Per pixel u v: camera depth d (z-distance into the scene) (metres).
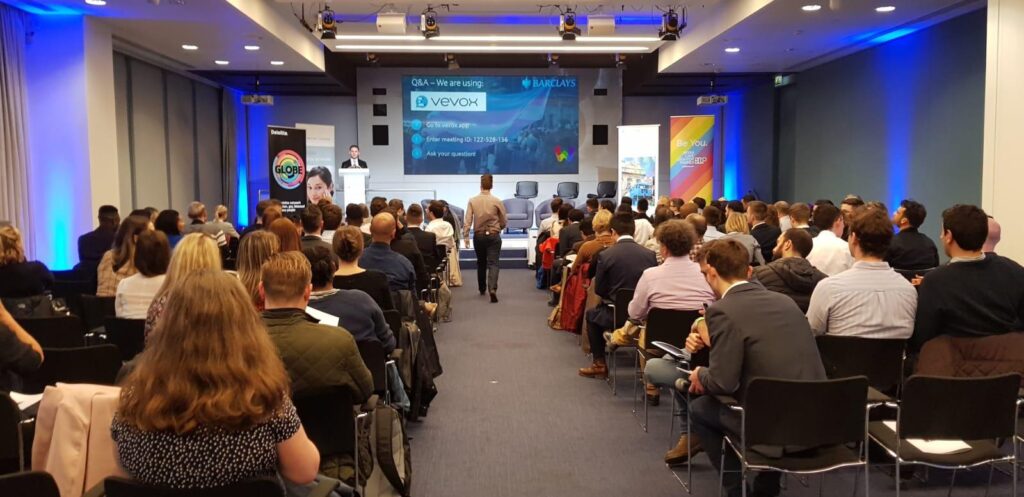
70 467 2.12
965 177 8.97
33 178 8.63
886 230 3.59
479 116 16.69
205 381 1.62
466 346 7.31
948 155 9.31
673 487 3.86
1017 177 5.48
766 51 11.65
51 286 5.28
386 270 5.19
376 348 3.46
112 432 1.72
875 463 3.92
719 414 3.19
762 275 4.31
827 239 5.30
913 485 3.82
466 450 4.43
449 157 16.73
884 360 3.48
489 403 5.41
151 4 8.12
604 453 4.38
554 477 4.01
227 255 7.80
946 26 9.30
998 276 3.38
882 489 3.78
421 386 4.86
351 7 10.98
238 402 1.64
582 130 16.84
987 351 3.35
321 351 2.62
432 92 16.64
